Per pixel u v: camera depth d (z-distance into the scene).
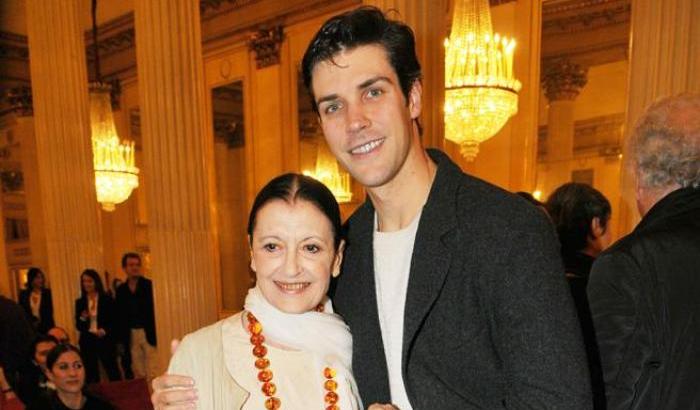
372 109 0.94
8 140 11.82
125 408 3.21
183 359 1.09
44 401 2.68
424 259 0.96
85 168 6.12
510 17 6.68
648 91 2.10
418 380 0.94
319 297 1.12
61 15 5.89
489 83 4.79
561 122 6.80
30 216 11.25
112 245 11.58
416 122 1.03
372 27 0.94
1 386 3.78
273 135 8.63
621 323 1.06
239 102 9.18
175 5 4.34
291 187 1.10
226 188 9.62
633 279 1.06
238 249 9.60
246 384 1.06
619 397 1.05
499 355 0.88
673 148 1.11
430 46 2.64
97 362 5.54
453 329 0.92
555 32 6.71
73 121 6.00
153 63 4.35
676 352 1.02
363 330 1.08
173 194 4.39
